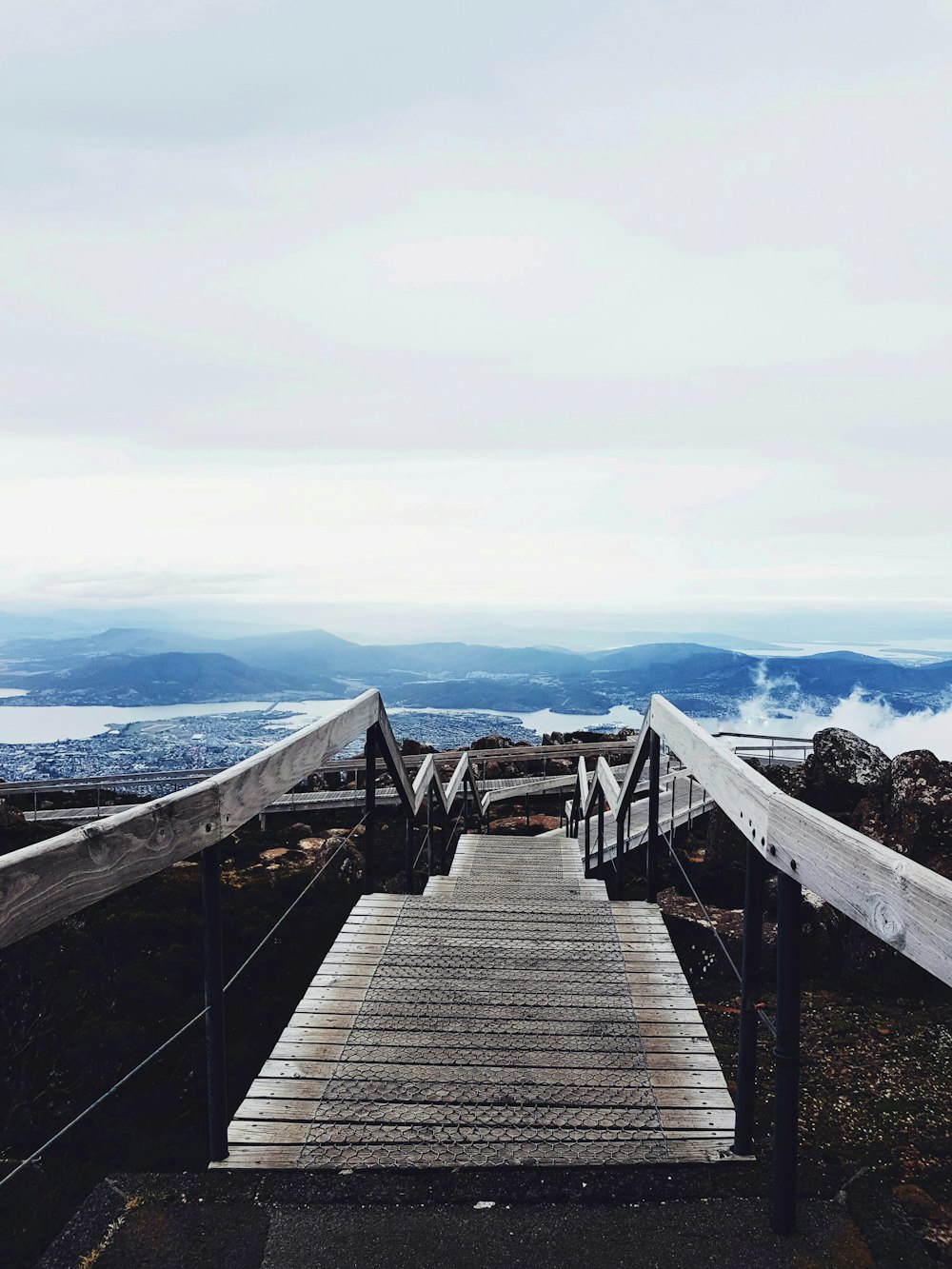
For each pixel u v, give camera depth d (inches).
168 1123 171.9
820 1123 149.1
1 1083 173.3
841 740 358.3
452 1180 100.4
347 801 571.8
